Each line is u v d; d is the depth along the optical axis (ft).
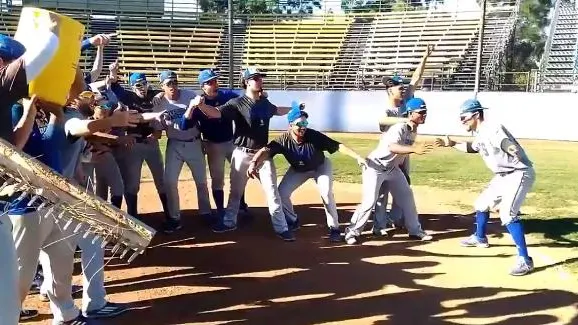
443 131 63.93
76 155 14.25
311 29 86.17
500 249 21.40
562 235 22.91
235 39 85.05
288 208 23.50
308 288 17.46
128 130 22.06
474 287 17.52
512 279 18.24
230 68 66.28
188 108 20.98
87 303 15.01
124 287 17.44
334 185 33.68
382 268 19.29
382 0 95.96
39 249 12.55
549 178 36.17
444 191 32.07
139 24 84.17
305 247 21.63
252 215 26.25
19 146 10.55
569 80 74.38
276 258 20.27
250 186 33.06
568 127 60.64
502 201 19.19
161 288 17.39
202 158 23.82
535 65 108.68
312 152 22.15
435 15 83.92
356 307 16.01
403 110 23.36
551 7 111.55
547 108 61.57
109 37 18.24
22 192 10.27
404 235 23.41
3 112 9.70
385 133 22.41
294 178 23.12
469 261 20.04
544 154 48.67
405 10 92.68
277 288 17.46
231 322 14.98
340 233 22.84
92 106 15.26
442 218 26.08
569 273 18.66
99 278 15.12
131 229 10.23
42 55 9.64
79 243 14.83
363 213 21.99
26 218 11.96
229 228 23.66
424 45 80.48
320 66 81.15
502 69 80.23
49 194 9.67
